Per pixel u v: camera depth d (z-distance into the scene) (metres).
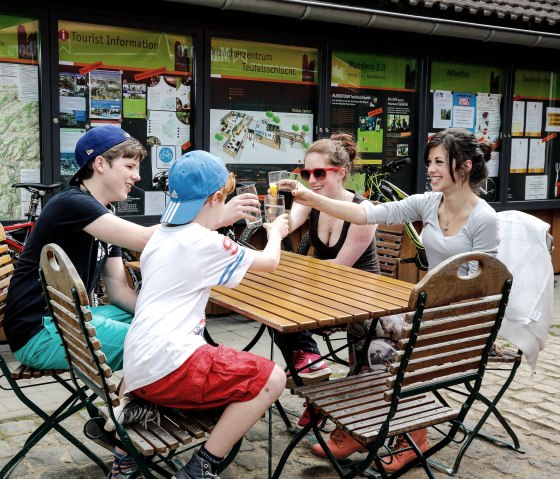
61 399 4.32
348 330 3.79
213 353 2.62
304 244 5.67
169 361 2.57
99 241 3.36
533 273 3.57
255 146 6.30
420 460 3.09
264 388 2.60
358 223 3.79
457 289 2.67
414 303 2.56
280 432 3.93
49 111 5.31
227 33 5.98
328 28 6.45
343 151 4.20
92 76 5.49
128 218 5.76
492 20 6.95
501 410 4.29
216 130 6.09
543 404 4.39
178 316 2.62
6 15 5.11
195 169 2.69
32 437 3.23
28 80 5.25
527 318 3.52
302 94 6.47
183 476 2.59
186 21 5.78
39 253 3.16
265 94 6.28
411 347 2.62
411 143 7.19
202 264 2.64
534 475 3.48
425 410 2.94
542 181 8.28
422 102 7.13
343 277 3.70
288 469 3.50
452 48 7.25
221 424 2.61
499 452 3.74
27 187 5.17
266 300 3.13
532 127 8.09
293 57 6.38
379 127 6.96
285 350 3.14
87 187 3.32
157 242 2.70
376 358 3.48
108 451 3.62
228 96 6.11
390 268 4.70
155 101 5.79
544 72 8.08
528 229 3.63
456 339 2.78
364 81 6.80
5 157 5.25
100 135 3.27
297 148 6.52
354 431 2.69
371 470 3.50
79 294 2.51
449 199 3.55
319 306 3.02
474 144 3.46
